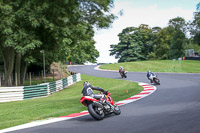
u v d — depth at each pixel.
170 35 86.38
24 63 27.55
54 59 32.19
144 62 62.69
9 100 16.84
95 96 8.11
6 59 23.23
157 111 8.77
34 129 7.03
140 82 25.11
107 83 27.41
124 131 6.16
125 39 89.81
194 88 16.78
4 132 6.87
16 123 8.03
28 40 17.86
